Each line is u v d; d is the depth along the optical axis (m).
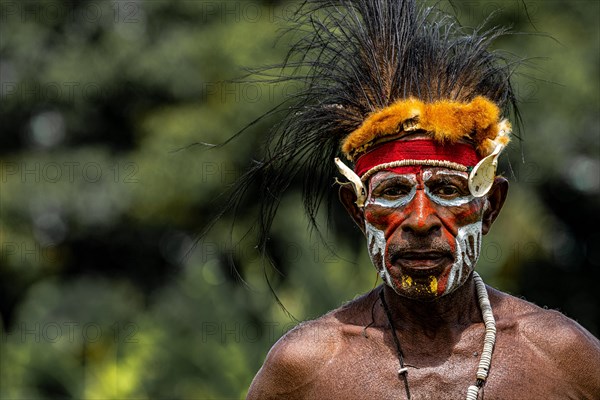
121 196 27.25
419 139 7.21
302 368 7.41
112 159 28.02
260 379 7.61
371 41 7.75
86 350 25.56
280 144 8.23
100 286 28.11
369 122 7.29
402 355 7.28
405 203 7.20
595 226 31.27
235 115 25.42
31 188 27.81
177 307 21.92
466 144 7.25
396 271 7.21
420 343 7.34
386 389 7.19
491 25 23.64
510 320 7.34
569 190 29.97
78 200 27.67
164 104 27.50
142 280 30.41
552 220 30.78
